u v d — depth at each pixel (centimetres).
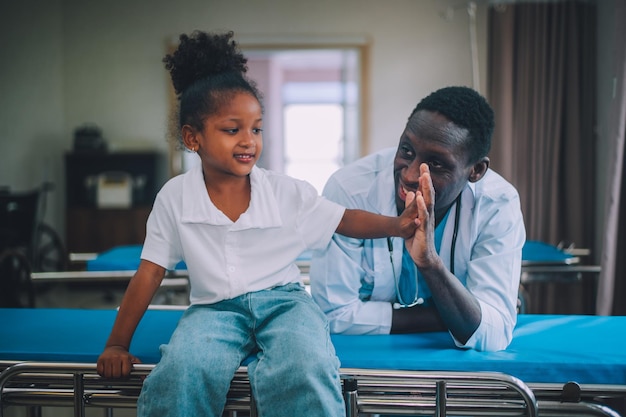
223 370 117
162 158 588
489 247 146
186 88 137
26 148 568
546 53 436
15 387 135
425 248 121
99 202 560
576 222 430
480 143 134
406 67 564
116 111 587
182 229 130
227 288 129
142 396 114
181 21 575
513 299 142
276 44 568
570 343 142
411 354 132
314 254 154
